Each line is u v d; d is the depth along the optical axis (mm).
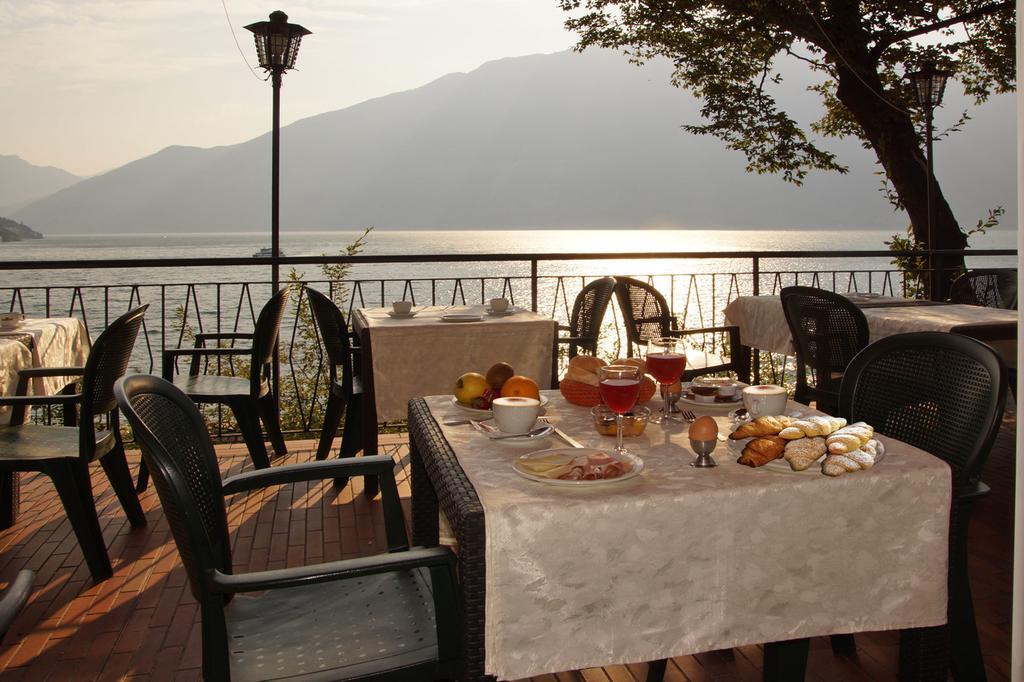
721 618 1357
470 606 1268
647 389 1968
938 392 1943
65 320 3855
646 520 1306
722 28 9219
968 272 4637
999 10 8258
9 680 2076
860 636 2262
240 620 1586
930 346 1998
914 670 1499
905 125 8625
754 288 5305
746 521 1348
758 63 9758
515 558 1266
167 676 2098
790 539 1370
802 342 3650
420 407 1997
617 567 1306
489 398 1946
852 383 2127
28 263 4164
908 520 1416
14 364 3160
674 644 1343
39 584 2668
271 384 4172
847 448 1408
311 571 1309
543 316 3850
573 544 1283
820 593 1396
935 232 7680
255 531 3131
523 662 1288
